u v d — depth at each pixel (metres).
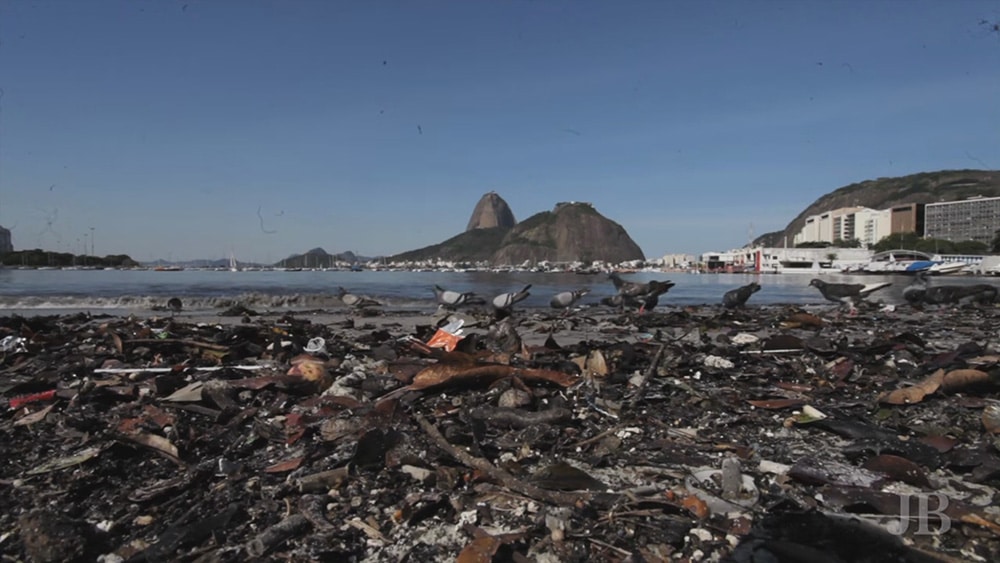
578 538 3.34
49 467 4.40
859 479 4.16
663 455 4.80
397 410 5.57
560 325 15.74
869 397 7.04
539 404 6.25
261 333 11.12
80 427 5.33
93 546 3.29
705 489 4.02
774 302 32.12
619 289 22.45
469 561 3.01
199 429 5.39
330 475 4.10
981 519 3.46
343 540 3.34
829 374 8.24
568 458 4.75
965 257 110.62
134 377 7.52
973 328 15.44
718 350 9.95
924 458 4.64
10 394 6.80
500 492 3.94
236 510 3.65
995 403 6.27
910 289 27.23
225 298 26.33
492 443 4.98
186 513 3.67
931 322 17.27
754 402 6.50
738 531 3.43
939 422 5.79
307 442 5.09
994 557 3.15
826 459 4.72
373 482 4.13
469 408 5.95
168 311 22.19
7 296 26.98
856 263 119.75
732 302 22.14
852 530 3.42
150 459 4.65
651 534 3.38
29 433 5.34
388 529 3.49
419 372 6.87
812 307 26.09
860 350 9.78
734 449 4.96
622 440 5.20
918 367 8.41
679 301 33.56
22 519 3.40
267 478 4.25
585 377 7.24
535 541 3.33
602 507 3.74
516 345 9.87
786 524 3.53
